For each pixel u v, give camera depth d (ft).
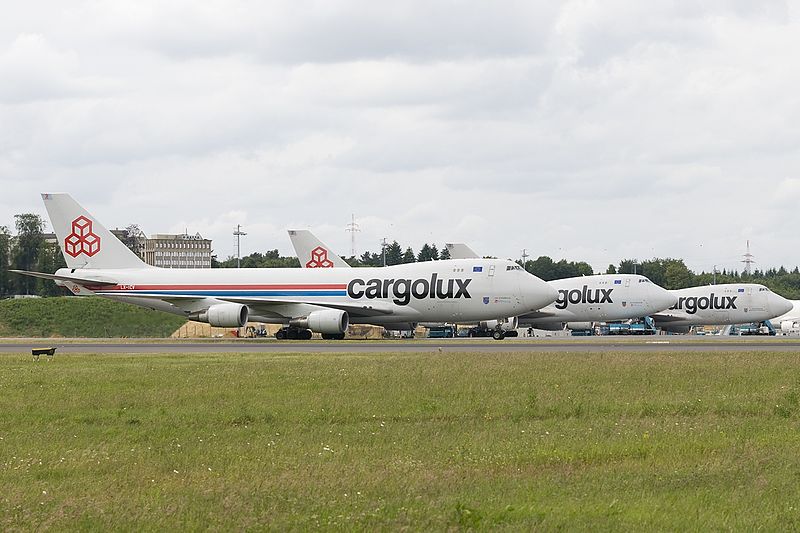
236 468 206.28
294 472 200.03
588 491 177.58
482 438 243.81
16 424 283.38
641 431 251.60
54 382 390.42
